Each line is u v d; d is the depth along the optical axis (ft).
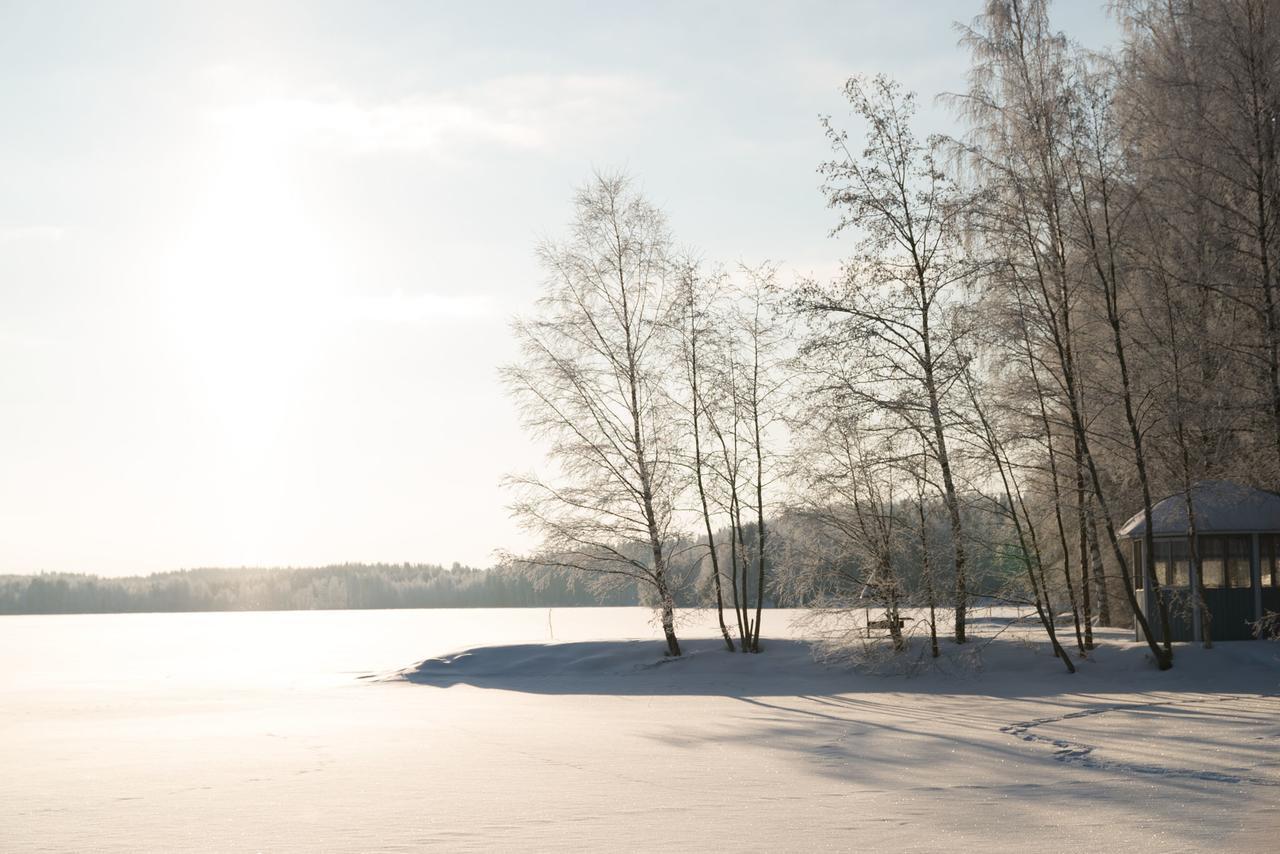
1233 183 95.35
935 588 103.30
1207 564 100.78
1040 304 97.66
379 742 64.90
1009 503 99.91
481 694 105.19
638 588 120.98
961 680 98.02
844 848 33.37
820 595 106.42
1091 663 98.99
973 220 98.17
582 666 122.31
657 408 118.93
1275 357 92.79
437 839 35.32
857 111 103.24
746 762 53.72
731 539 122.52
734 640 128.57
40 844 34.91
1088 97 94.58
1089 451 102.89
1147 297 99.66
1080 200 95.76
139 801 43.57
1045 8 100.83
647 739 64.64
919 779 47.29
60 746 65.21
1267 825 36.27
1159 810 39.04
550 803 42.37
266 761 56.49
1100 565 107.45
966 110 106.42
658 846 33.96
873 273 103.04
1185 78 98.68
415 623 406.21
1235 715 68.18
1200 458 101.86
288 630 365.61
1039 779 46.47
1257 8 96.27
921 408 100.32
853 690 95.76
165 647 255.29
